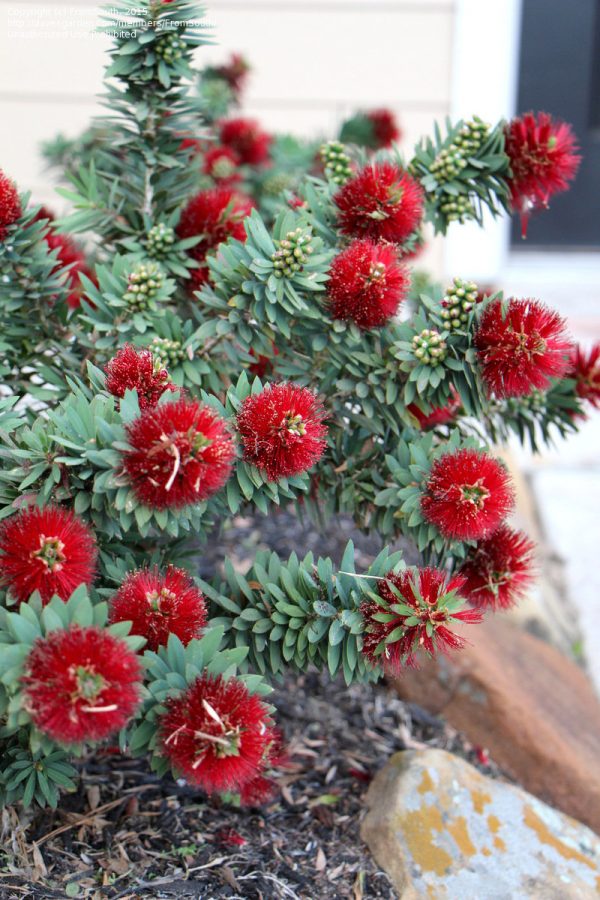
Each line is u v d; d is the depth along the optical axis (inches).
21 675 32.0
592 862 42.4
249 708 33.2
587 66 104.9
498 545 39.4
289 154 67.0
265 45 94.1
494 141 41.8
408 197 39.5
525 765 47.3
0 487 35.4
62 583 33.8
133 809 41.5
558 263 112.0
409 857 41.1
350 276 37.5
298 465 35.6
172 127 42.4
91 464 34.7
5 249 38.9
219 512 38.2
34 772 36.5
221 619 37.9
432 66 94.0
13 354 41.9
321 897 40.0
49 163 64.7
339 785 44.6
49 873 38.7
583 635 59.2
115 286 40.3
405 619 35.0
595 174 110.0
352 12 93.0
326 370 40.5
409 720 48.6
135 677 32.3
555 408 43.9
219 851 40.6
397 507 39.5
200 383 39.9
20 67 87.8
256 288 37.6
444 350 37.9
